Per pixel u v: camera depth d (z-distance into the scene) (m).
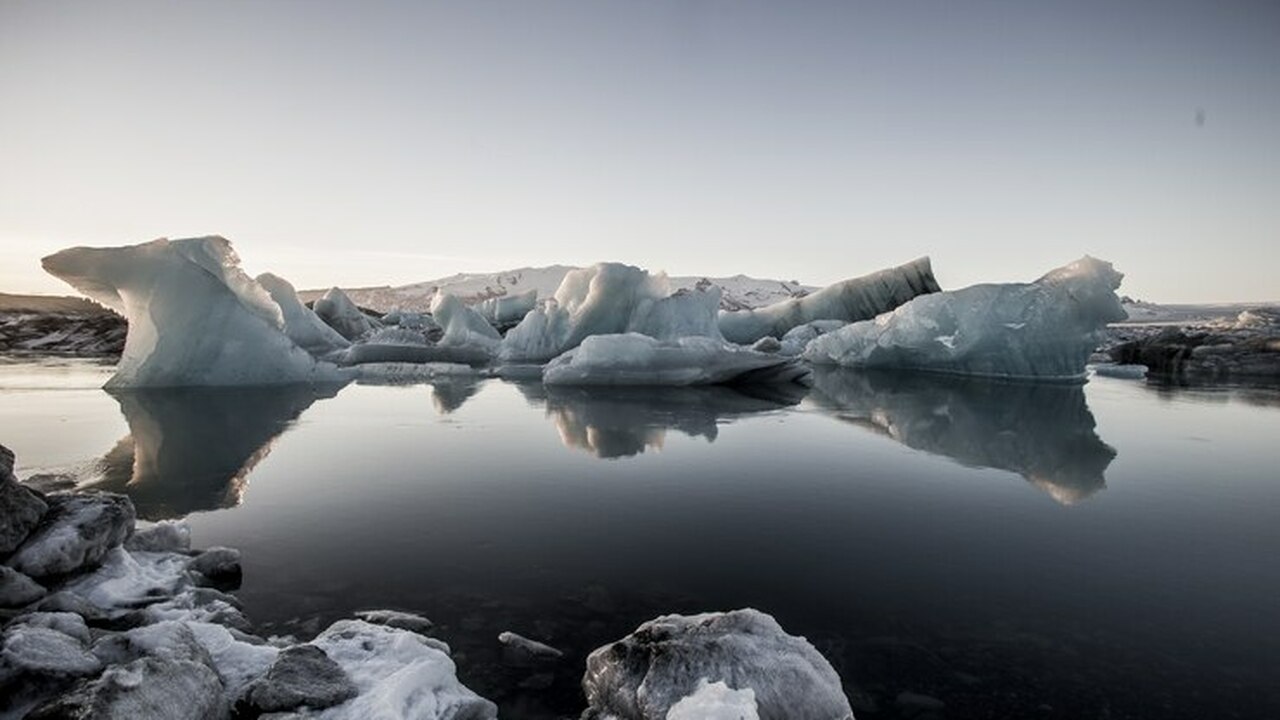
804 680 2.75
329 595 4.03
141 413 11.12
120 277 13.77
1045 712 2.94
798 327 28.95
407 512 5.69
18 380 15.93
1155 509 5.98
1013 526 5.48
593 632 3.63
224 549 4.35
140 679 2.35
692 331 21.88
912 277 30.78
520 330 23.38
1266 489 6.72
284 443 8.75
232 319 14.85
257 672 2.90
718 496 6.29
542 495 6.27
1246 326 28.89
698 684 2.70
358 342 24.56
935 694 3.08
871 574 4.45
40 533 3.74
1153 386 18.00
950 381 18.55
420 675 2.78
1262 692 3.10
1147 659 3.39
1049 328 17.89
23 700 2.42
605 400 13.82
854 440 9.23
